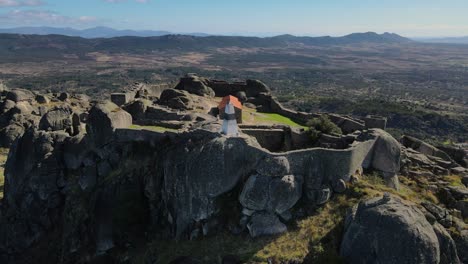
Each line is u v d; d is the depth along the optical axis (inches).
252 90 2933.1
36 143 2143.2
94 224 1756.9
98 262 1694.1
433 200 1630.2
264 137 1900.8
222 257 1425.9
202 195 1549.0
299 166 1551.4
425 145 2146.9
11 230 2057.1
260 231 1470.2
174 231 1595.7
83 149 2021.4
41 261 1894.7
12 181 2233.0
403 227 1262.3
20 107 3599.9
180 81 2918.3
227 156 1547.7
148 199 1731.1
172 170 1601.9
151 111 2148.1
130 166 1814.7
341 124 2285.9
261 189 1481.3
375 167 1708.9
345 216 1472.7
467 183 1768.0
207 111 2277.3
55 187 2042.3
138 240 1670.8
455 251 1373.0
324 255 1365.7
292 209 1524.4
